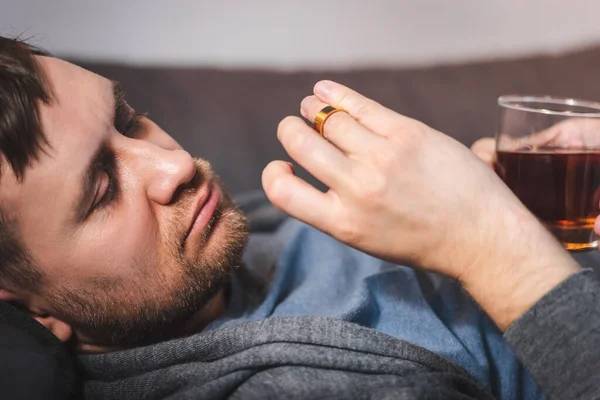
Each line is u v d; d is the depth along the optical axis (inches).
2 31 40.4
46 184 21.6
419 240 20.2
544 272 20.3
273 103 38.2
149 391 22.0
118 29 42.6
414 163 19.9
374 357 20.9
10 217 21.8
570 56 40.7
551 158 21.6
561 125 22.3
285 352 20.7
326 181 19.8
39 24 41.2
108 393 22.9
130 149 23.0
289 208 20.1
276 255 28.7
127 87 37.2
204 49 44.3
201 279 23.5
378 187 19.5
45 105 21.7
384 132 20.4
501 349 24.5
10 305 23.1
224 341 21.9
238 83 38.7
